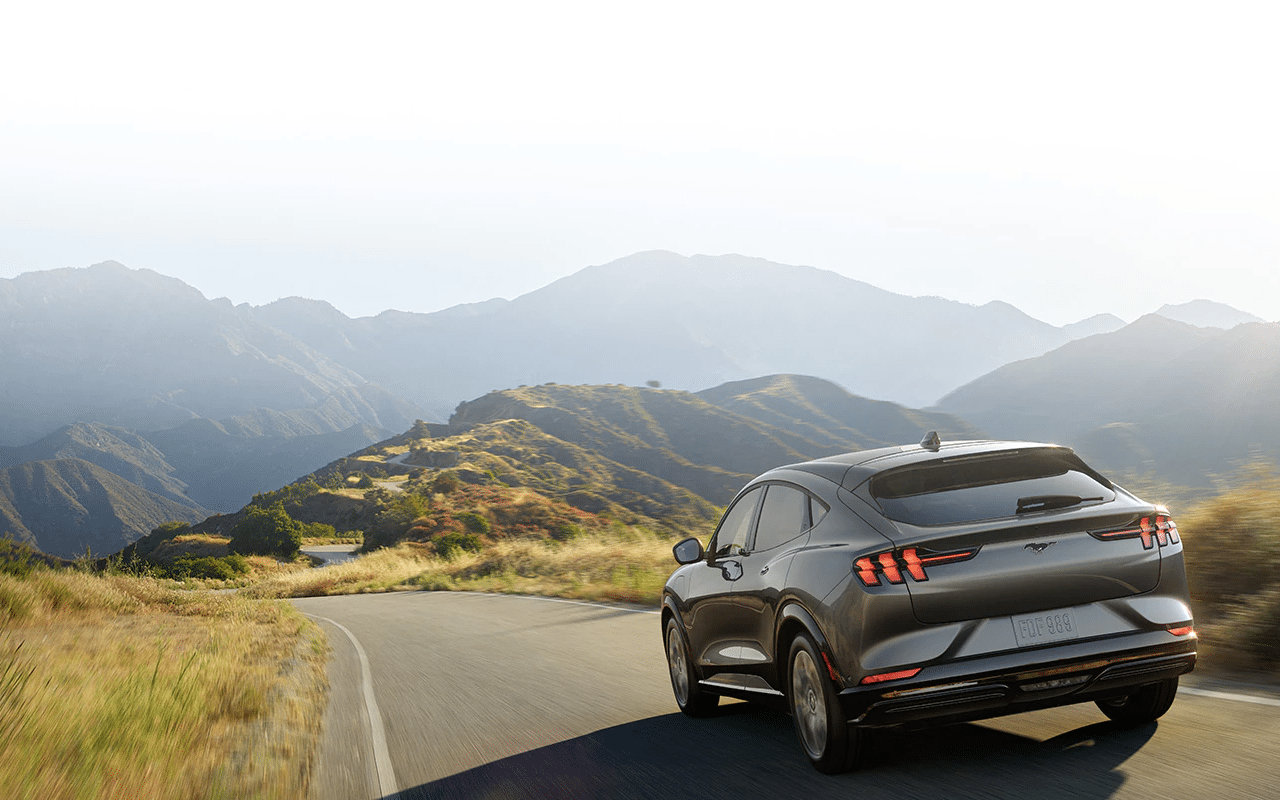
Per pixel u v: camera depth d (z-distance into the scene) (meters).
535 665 11.21
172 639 15.09
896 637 4.62
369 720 8.78
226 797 6.21
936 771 5.15
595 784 5.85
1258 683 6.40
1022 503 4.85
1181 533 9.02
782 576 5.49
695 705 7.36
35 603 17.55
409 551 51.78
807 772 5.48
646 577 19.56
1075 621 4.66
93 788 5.99
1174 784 4.51
